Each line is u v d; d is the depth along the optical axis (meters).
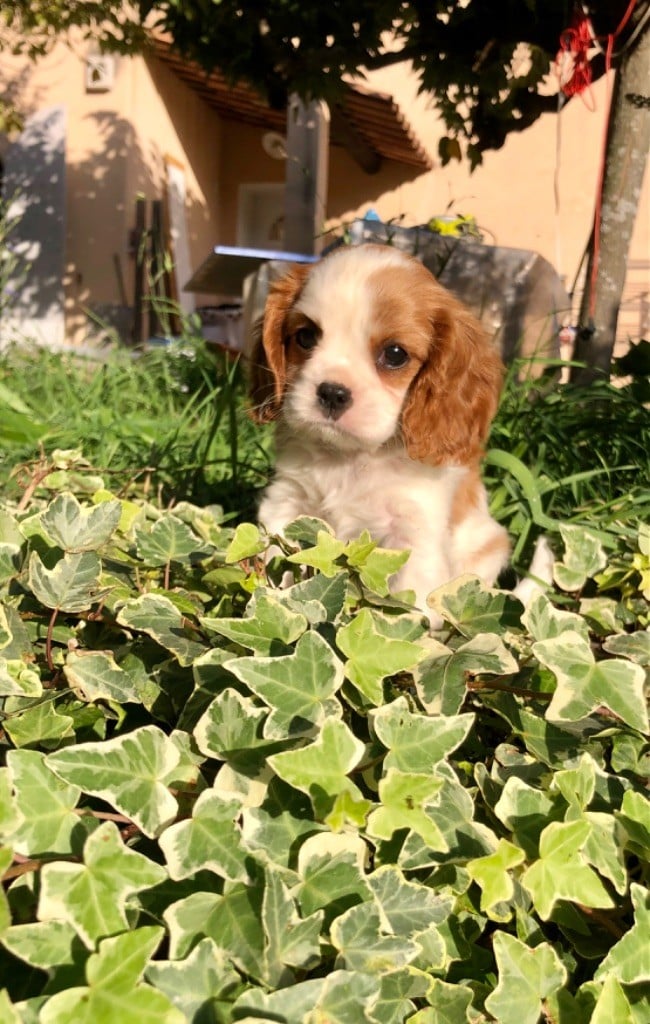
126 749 0.14
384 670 0.17
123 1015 0.11
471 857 0.15
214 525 0.29
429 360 0.38
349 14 0.62
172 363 0.85
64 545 0.20
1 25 1.29
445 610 0.20
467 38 0.61
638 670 0.17
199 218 1.79
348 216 1.67
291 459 0.40
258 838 0.14
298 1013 0.12
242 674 0.15
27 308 1.53
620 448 0.47
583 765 0.16
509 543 0.41
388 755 0.15
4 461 0.47
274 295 0.41
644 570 0.27
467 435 0.39
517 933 0.15
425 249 0.72
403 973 0.13
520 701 0.19
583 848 0.15
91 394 0.70
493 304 0.71
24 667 0.17
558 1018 0.13
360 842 0.14
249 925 0.13
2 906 0.12
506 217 1.55
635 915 0.14
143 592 0.22
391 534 0.38
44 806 0.14
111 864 0.13
